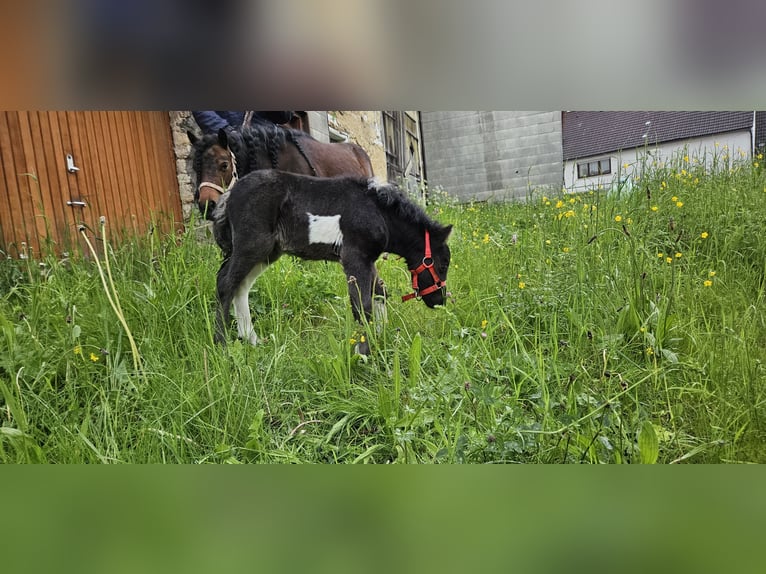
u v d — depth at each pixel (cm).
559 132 1237
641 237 362
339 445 190
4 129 339
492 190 1298
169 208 513
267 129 391
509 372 217
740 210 403
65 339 224
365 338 253
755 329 235
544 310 280
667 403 194
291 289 370
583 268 301
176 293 297
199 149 360
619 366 222
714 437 166
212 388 203
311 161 423
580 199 560
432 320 301
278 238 284
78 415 188
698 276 313
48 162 371
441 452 158
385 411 197
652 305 248
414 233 291
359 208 279
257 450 168
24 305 270
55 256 315
